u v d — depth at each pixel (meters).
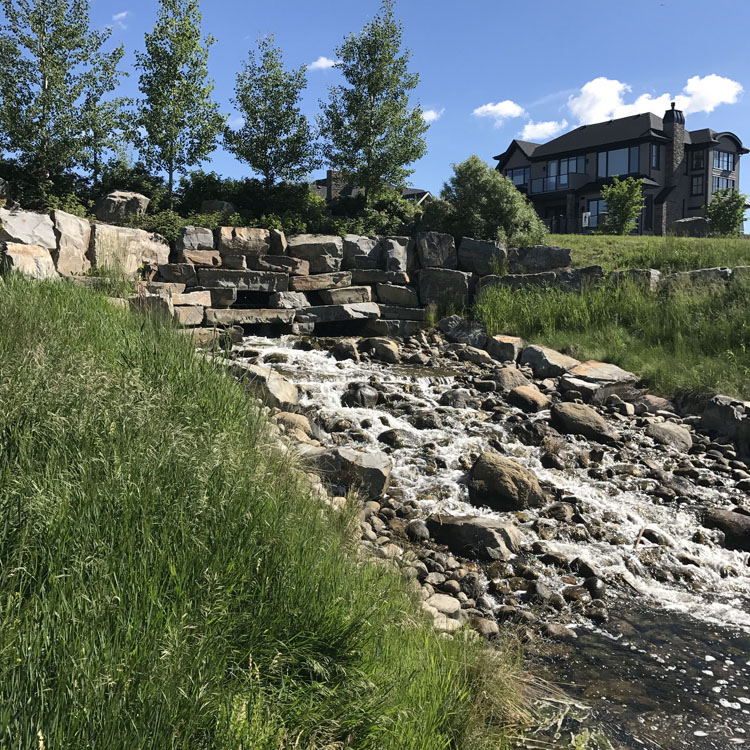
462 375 11.62
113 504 3.45
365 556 4.73
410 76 19.80
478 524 6.23
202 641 2.73
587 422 9.45
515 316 14.55
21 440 3.74
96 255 11.94
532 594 5.55
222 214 16.08
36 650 2.44
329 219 17.38
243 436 5.29
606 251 17.12
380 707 3.00
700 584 6.12
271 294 14.21
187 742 2.37
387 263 15.67
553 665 4.63
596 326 13.88
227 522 3.66
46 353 5.01
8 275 7.84
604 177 49.44
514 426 9.18
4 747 2.08
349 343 12.34
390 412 9.42
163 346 6.48
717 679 4.54
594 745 3.71
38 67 16.16
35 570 2.92
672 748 3.77
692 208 49.66
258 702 2.66
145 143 17.45
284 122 18.61
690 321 12.91
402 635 3.76
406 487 7.26
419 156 19.77
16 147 16.27
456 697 3.47
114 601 2.86
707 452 9.30
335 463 6.74
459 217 18.03
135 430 4.24
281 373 10.44
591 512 7.21
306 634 3.23
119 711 2.32
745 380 10.76
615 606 5.61
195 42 17.59
